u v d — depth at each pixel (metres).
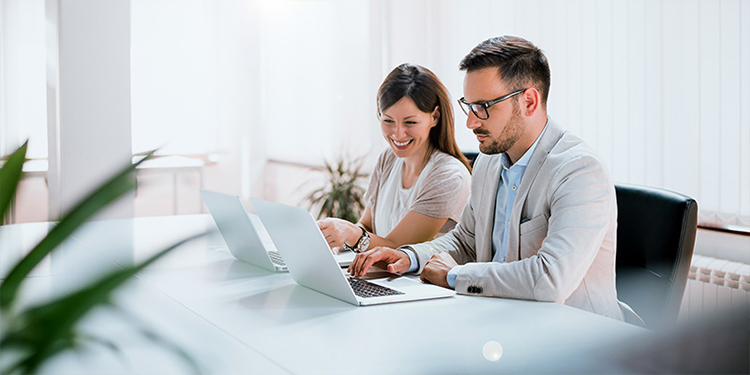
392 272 1.93
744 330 0.66
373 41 5.03
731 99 2.80
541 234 1.89
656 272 1.92
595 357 1.11
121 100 3.79
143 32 5.54
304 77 5.75
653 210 1.96
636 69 3.18
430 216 2.41
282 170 6.08
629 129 3.23
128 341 1.26
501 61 1.87
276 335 1.34
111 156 3.78
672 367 0.69
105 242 2.46
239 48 5.99
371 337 1.32
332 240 2.28
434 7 4.55
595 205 1.76
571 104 3.55
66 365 1.11
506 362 1.15
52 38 3.80
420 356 1.20
